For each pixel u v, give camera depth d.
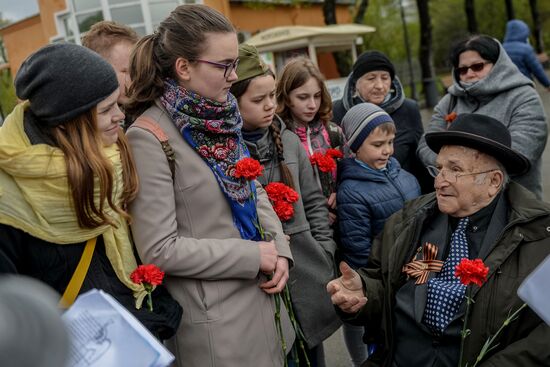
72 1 14.00
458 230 1.95
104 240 1.59
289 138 2.54
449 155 1.92
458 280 1.88
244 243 1.80
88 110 1.48
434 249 1.96
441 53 30.42
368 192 2.63
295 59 2.88
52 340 0.50
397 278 2.03
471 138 1.85
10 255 1.43
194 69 1.74
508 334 1.75
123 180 1.62
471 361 1.77
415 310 1.91
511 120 3.08
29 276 1.49
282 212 2.17
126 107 1.89
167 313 1.67
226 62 1.75
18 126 1.43
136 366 0.94
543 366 1.66
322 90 2.84
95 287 1.55
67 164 1.43
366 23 25.77
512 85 3.09
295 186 2.42
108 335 0.96
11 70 17.64
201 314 1.77
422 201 2.17
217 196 1.81
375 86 3.41
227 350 1.76
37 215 1.44
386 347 2.00
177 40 1.74
